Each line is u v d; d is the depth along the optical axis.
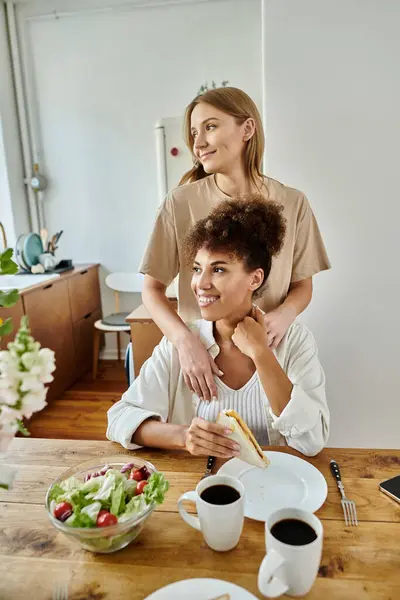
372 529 0.69
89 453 0.95
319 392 1.03
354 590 0.58
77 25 3.09
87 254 3.46
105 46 3.09
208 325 1.09
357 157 1.67
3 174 3.19
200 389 1.04
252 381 1.03
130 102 3.15
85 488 0.69
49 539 0.70
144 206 3.30
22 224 3.36
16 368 0.49
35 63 3.19
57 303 2.81
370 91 1.61
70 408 2.77
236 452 0.82
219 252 0.91
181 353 1.07
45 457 0.94
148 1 2.97
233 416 0.84
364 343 1.81
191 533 0.70
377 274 1.75
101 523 0.62
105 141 3.24
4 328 0.59
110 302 3.53
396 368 1.81
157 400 1.09
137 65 3.09
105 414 2.69
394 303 1.76
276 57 1.63
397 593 0.57
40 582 0.62
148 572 0.62
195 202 1.37
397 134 1.63
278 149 1.70
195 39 3.00
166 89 3.09
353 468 0.86
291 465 0.86
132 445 0.96
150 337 2.09
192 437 0.85
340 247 1.75
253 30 2.93
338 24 1.58
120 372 3.32
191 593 0.56
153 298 1.37
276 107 1.67
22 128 3.25
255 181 1.34
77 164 3.31
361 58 1.59
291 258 1.41
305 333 1.15
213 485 0.69
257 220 0.91
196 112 1.25
